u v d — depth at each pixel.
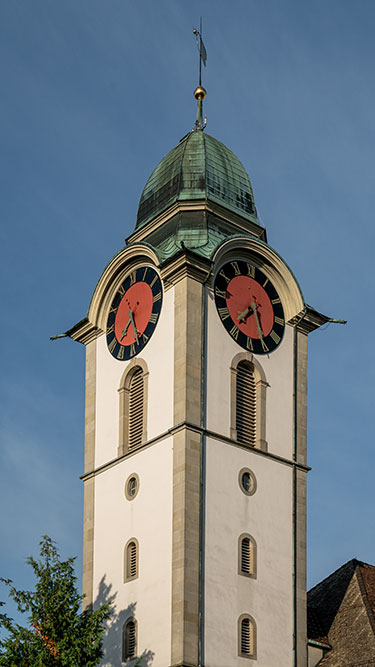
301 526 64.69
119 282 69.44
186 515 59.47
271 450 65.00
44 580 55.53
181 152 72.00
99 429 68.00
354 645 62.09
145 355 65.75
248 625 60.31
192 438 61.16
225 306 65.56
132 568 62.47
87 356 70.56
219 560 60.12
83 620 55.34
